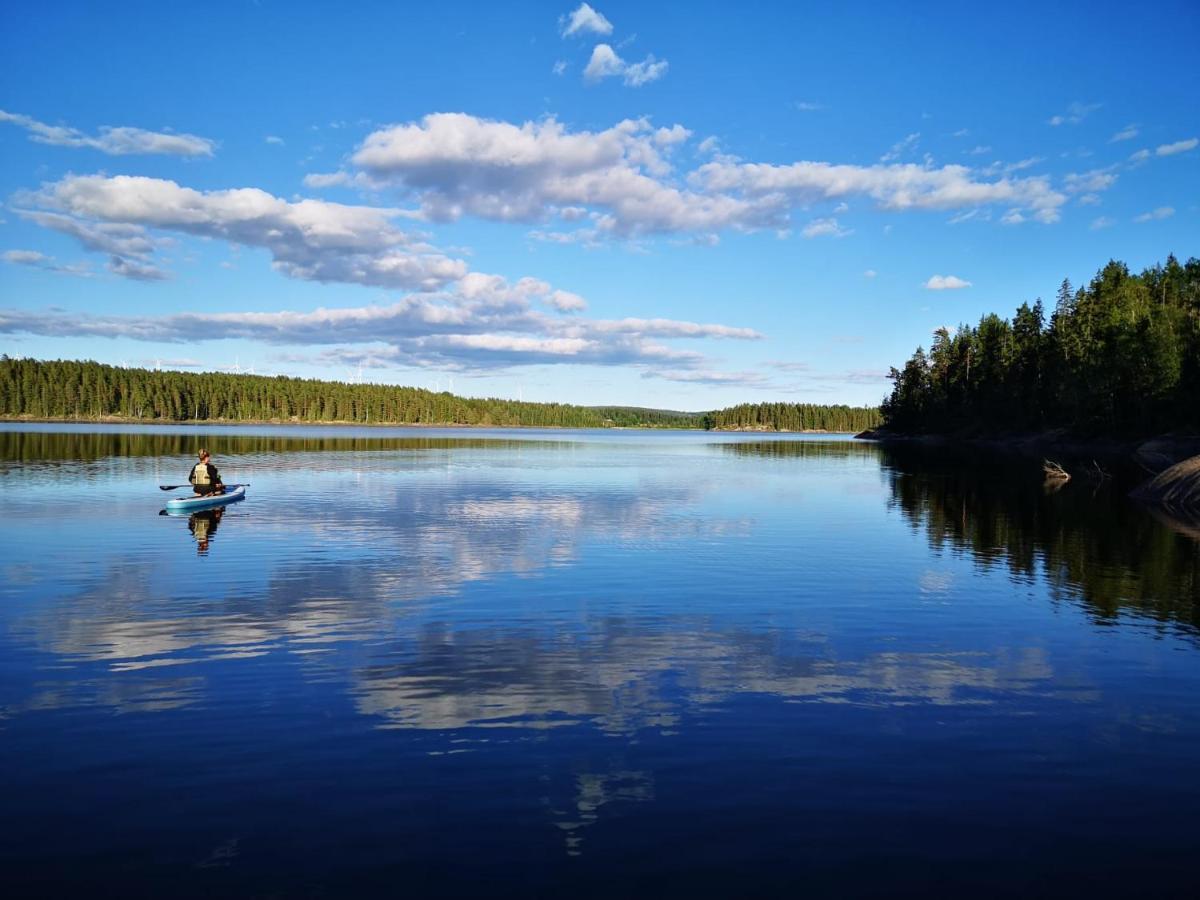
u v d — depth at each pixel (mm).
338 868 6297
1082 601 16125
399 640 12906
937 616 14820
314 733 9016
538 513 30484
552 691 10516
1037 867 6418
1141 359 86438
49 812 7188
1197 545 23547
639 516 29781
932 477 52844
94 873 6227
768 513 31188
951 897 5992
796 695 10445
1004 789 7777
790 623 14219
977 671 11555
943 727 9367
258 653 12117
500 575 18375
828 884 6133
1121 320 95312
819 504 34844
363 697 10211
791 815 7207
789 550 22234
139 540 23078
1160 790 7805
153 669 11312
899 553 21844
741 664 11781
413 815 7148
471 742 8789
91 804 7340
